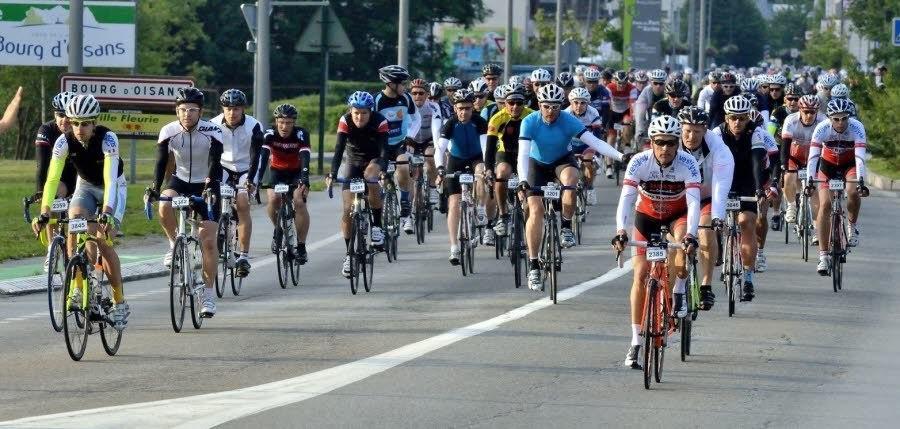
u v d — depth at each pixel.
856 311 34.06
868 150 79.00
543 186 35.00
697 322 32.16
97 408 22.12
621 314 32.84
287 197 38.12
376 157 37.97
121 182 28.00
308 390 23.69
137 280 39.72
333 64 171.75
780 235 51.50
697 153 29.42
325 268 42.22
